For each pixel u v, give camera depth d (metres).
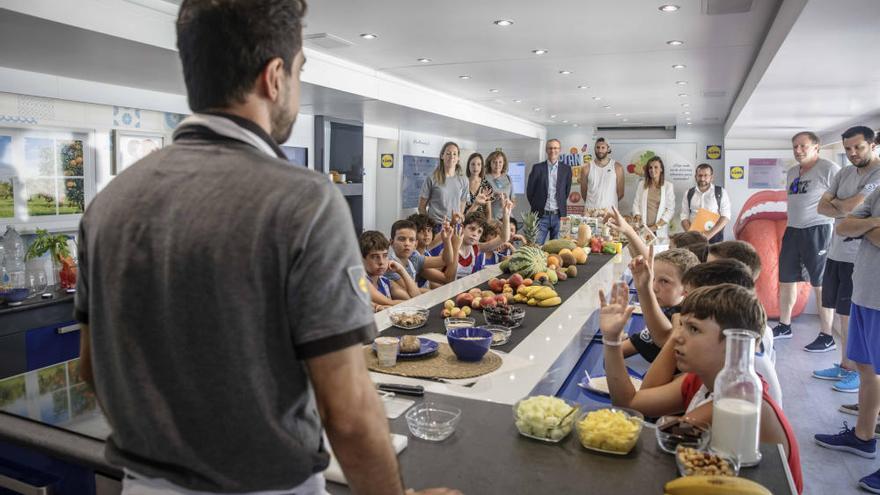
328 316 0.85
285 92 0.97
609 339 1.93
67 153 4.99
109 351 0.92
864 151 4.53
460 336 2.26
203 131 0.91
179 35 0.94
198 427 0.89
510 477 1.28
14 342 3.73
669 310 2.82
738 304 1.62
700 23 4.78
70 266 4.23
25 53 4.16
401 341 2.24
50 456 1.51
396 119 9.07
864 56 4.10
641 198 9.09
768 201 7.52
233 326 0.84
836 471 3.56
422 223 4.63
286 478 0.93
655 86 7.82
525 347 2.40
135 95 5.50
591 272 4.55
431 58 6.19
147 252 0.87
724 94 8.30
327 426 0.91
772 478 1.27
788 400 4.66
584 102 9.45
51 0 3.44
